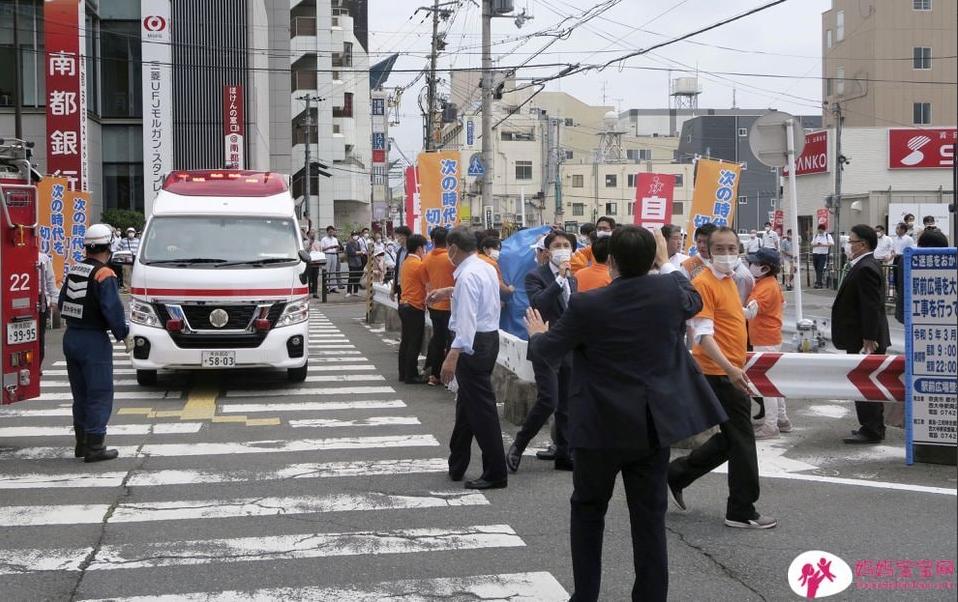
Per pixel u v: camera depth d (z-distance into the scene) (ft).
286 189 45.37
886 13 190.80
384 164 258.16
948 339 26.35
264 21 149.79
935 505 22.84
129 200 125.49
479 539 20.30
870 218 129.70
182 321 38.91
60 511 22.48
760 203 264.72
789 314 58.80
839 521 21.56
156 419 34.35
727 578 17.89
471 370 24.34
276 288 39.88
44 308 39.63
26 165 29.50
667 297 15.15
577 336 15.02
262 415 35.24
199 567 18.51
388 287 67.92
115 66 124.16
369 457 28.37
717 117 266.98
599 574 15.42
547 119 240.12
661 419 14.69
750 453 20.83
